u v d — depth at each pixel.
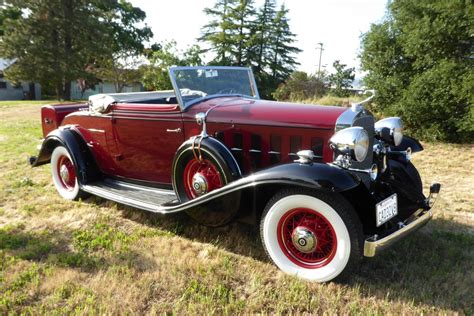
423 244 3.53
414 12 9.33
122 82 33.41
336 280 2.80
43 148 4.83
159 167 4.13
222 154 3.27
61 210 4.35
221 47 38.62
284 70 39.09
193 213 3.32
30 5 25.53
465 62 8.60
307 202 2.76
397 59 9.80
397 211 3.20
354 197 2.93
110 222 4.00
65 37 26.81
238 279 2.93
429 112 8.90
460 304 2.64
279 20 38.75
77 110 5.42
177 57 19.38
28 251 3.30
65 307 2.54
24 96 35.22
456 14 8.32
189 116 3.72
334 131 3.14
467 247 3.49
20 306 2.57
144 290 2.74
